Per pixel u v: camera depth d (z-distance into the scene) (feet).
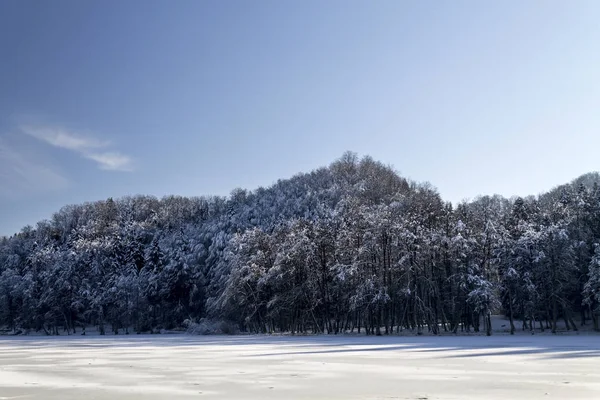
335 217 288.51
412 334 234.79
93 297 364.99
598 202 253.24
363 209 266.77
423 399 54.60
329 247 265.75
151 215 517.55
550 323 250.98
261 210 416.87
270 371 84.64
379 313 238.68
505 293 249.96
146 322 359.87
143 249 420.77
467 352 120.98
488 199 368.07
